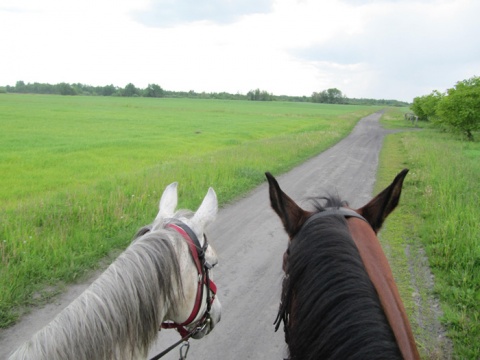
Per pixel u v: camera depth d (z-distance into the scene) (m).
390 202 2.05
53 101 92.38
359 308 1.38
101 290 1.69
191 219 2.34
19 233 6.59
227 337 4.70
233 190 11.55
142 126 39.16
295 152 19.88
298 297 1.62
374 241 1.81
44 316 4.84
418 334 4.79
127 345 1.70
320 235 1.73
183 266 2.12
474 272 6.18
